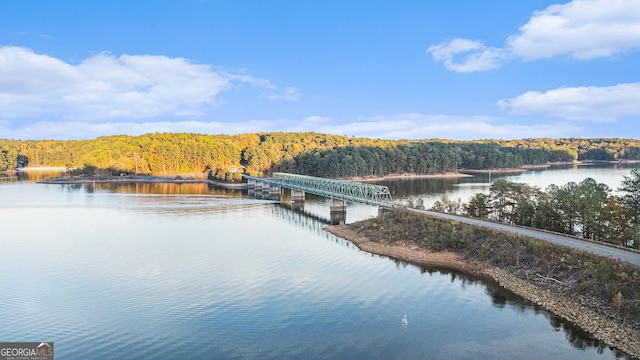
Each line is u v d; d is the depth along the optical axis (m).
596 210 52.41
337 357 29.08
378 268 51.16
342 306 38.38
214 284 44.56
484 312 36.97
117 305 38.94
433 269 50.88
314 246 63.25
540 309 37.62
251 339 31.92
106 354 29.98
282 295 41.25
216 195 143.12
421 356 29.22
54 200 123.12
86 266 51.53
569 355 29.38
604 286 37.28
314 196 141.25
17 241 65.88
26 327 34.44
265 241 66.44
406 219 68.19
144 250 59.75
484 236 55.19
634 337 31.27
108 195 139.50
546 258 45.53
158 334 32.91
